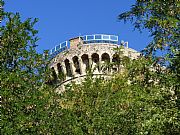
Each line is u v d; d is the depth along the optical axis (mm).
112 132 29328
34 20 23422
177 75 17438
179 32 18453
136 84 19922
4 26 22828
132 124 27047
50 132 24266
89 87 33062
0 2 23156
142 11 19391
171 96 17859
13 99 21000
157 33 18766
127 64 19734
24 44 22766
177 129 17672
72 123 27266
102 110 30594
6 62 22375
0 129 19766
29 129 21531
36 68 23297
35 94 22516
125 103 28766
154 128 18078
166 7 18844
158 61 18594
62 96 29297
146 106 18594
